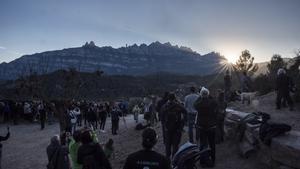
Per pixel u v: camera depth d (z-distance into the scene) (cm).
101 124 2786
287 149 970
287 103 1614
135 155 518
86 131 756
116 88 8788
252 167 1062
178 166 722
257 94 2105
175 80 9906
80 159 737
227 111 1488
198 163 1118
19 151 2183
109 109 3878
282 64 2370
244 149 1161
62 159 998
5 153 2138
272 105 1653
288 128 1057
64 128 2527
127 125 3095
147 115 2441
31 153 2125
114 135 2488
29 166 1797
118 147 1864
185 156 721
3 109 3750
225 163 1116
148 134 520
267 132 1064
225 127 1423
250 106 1742
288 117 1377
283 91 1511
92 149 740
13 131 3144
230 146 1278
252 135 1173
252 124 1210
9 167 1783
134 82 10194
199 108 1059
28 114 3791
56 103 2722
